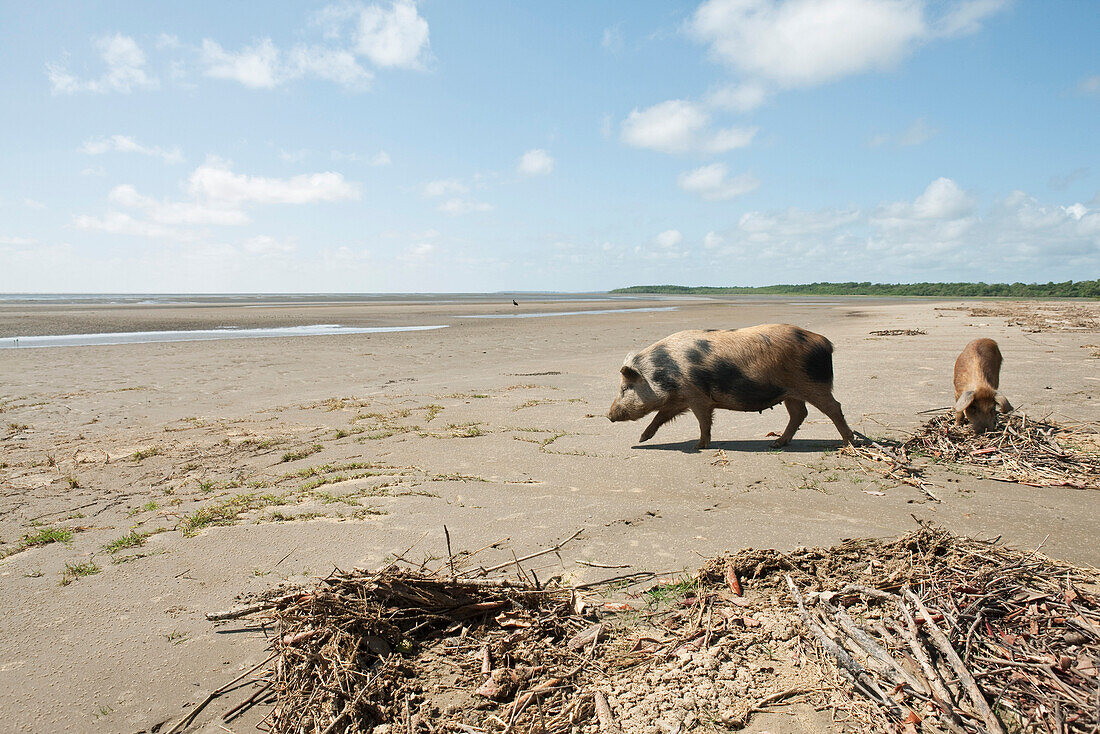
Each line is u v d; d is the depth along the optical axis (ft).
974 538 17.29
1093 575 14.71
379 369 54.49
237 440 30.83
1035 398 35.35
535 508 20.54
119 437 31.65
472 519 19.75
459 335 86.94
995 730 9.76
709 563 15.48
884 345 65.05
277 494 22.75
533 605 14.30
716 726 10.47
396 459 26.99
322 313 148.05
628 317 130.72
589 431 31.35
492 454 27.37
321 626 13.24
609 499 21.22
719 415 35.47
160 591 15.83
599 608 14.20
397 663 12.46
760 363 26.58
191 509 21.53
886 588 14.10
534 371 52.24
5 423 34.86
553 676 12.01
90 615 14.80
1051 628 12.10
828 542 17.28
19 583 16.44
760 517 19.27
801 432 30.53
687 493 21.72
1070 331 77.05
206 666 12.93
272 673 12.67
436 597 14.03
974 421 26.71
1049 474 22.35
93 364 56.49
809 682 11.39
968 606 12.70
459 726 10.86
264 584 15.97
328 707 11.39
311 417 35.94
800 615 13.17
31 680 12.52
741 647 12.44
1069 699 10.31
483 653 12.69
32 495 23.52
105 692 12.17
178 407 39.04
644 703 11.09
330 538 18.61
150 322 112.06
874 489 21.65
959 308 152.66
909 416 32.53
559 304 225.56
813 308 173.17
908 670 11.28
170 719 11.51
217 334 89.61
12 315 129.49
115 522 20.58
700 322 112.98
